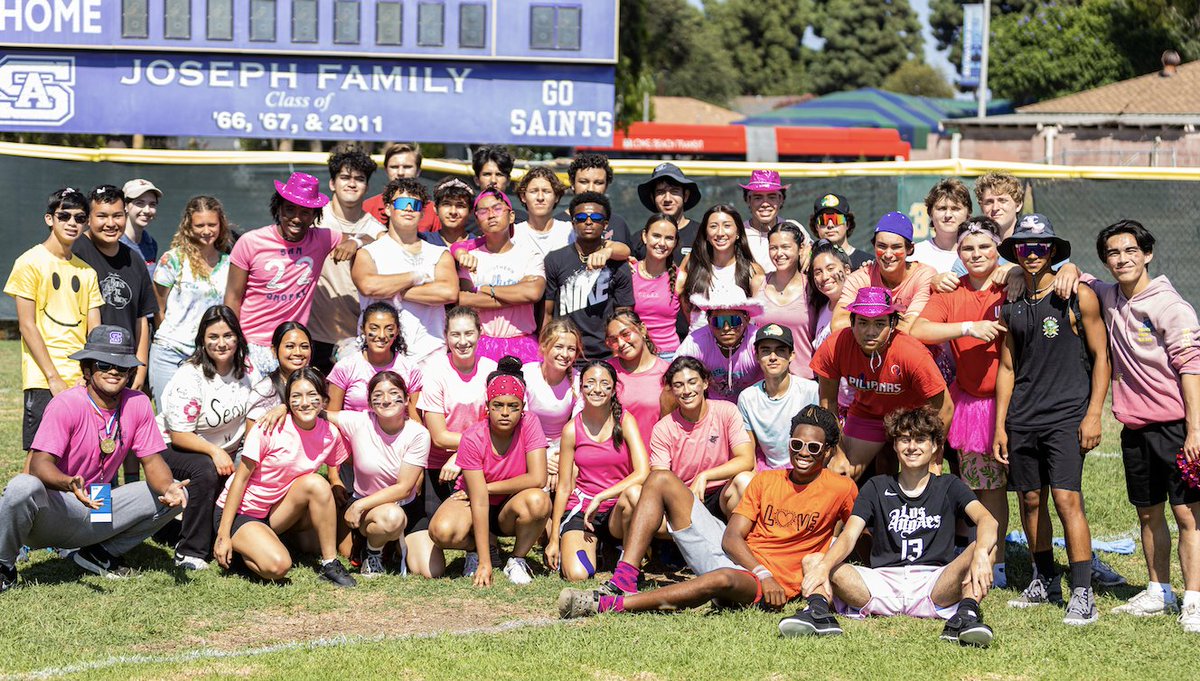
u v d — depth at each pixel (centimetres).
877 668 493
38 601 577
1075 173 1355
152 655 508
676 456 647
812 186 1372
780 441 651
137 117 1359
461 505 646
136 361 600
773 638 532
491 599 603
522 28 1388
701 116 5869
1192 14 3881
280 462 634
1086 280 605
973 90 7025
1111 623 561
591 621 563
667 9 6203
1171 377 563
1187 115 2980
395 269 701
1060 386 579
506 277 735
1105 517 779
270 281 697
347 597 606
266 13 1359
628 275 732
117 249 701
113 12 1341
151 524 629
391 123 1389
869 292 590
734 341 683
